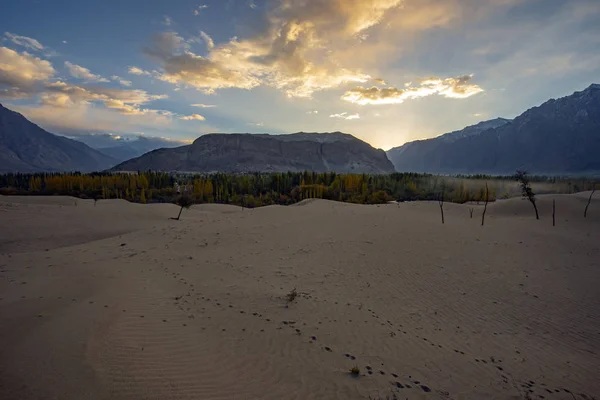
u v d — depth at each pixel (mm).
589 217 32781
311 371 6934
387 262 17297
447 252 19766
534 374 7988
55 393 5156
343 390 6348
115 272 13578
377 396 6258
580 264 18203
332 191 86688
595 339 10383
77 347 6516
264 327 8945
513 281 15305
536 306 12711
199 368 6555
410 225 27734
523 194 38500
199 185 87688
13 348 6285
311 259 17500
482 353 8828
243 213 36094
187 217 41812
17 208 38719
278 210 36406
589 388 7574
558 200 39344
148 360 6547
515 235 25312
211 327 8617
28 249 24359
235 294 11641
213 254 18344
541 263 18266
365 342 8617
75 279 11992
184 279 13344
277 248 19844
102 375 5770
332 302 11508
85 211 40156
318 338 8555
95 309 8609
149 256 17484
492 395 6832
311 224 27531
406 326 10102
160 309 9414
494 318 11523
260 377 6527
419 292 13492
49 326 7312
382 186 96688
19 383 5277
